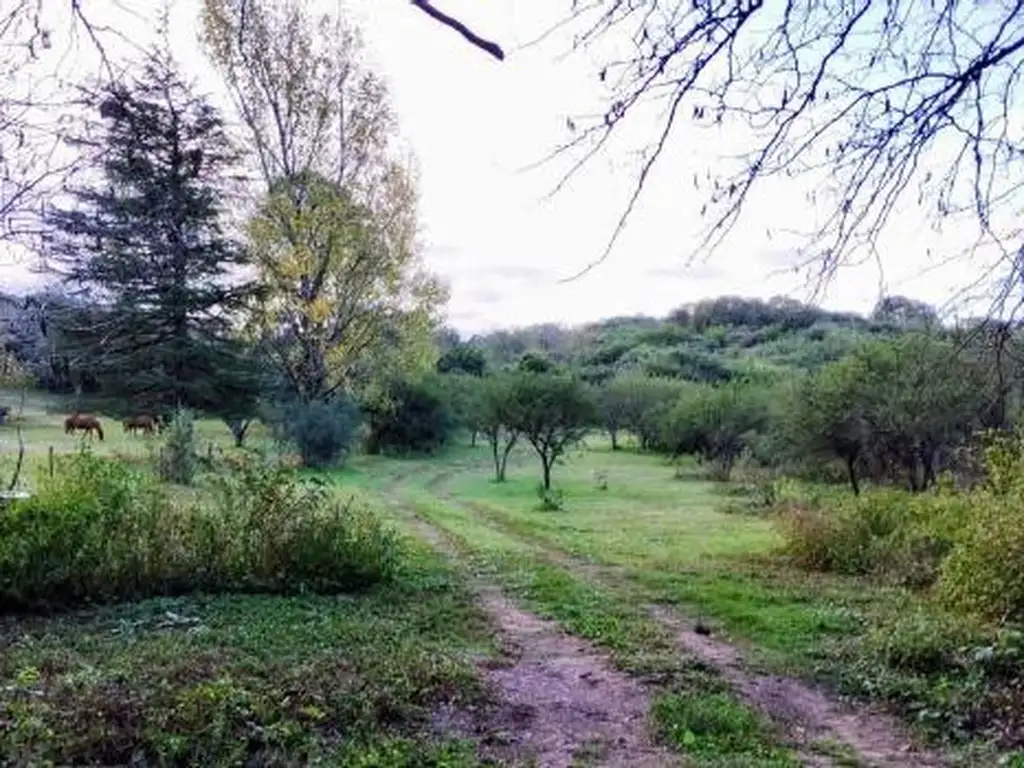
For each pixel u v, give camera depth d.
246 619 9.05
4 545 9.52
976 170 3.04
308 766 5.08
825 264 3.22
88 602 9.83
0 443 25.77
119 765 5.04
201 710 5.55
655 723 6.26
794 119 2.96
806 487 26.38
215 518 11.16
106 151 7.52
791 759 5.68
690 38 2.76
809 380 25.69
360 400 36.25
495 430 34.91
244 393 33.91
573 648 8.48
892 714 6.81
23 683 6.11
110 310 19.61
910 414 20.98
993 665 7.54
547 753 5.66
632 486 32.47
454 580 11.95
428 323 32.94
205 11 22.94
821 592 11.69
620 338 58.53
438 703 6.44
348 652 7.45
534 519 21.16
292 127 28.36
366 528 11.77
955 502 14.52
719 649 8.62
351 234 29.73
